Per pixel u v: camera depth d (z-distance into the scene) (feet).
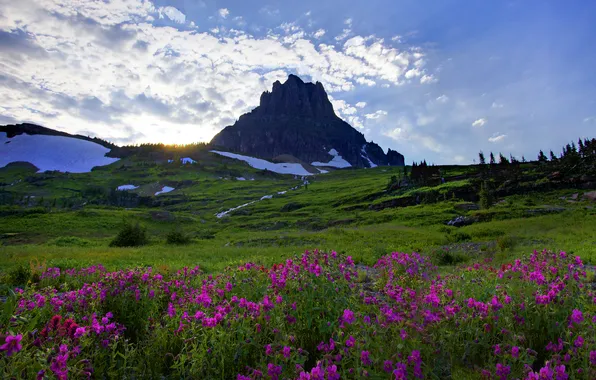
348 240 101.55
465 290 19.71
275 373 11.48
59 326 13.80
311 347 15.72
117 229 192.44
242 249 85.15
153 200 399.44
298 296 17.21
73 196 423.23
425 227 139.03
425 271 25.99
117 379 13.35
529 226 110.73
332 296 17.04
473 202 213.46
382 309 15.24
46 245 114.11
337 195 337.52
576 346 12.76
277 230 187.93
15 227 184.44
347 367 12.80
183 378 13.52
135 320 18.94
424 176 296.51
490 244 79.82
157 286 22.40
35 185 484.74
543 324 15.70
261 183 536.42
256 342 13.92
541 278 18.08
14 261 55.62
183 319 15.66
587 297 17.35
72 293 19.66
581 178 205.16
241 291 19.90
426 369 12.59
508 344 13.69
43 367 10.40
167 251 83.41
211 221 252.42
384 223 165.89
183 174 618.85
